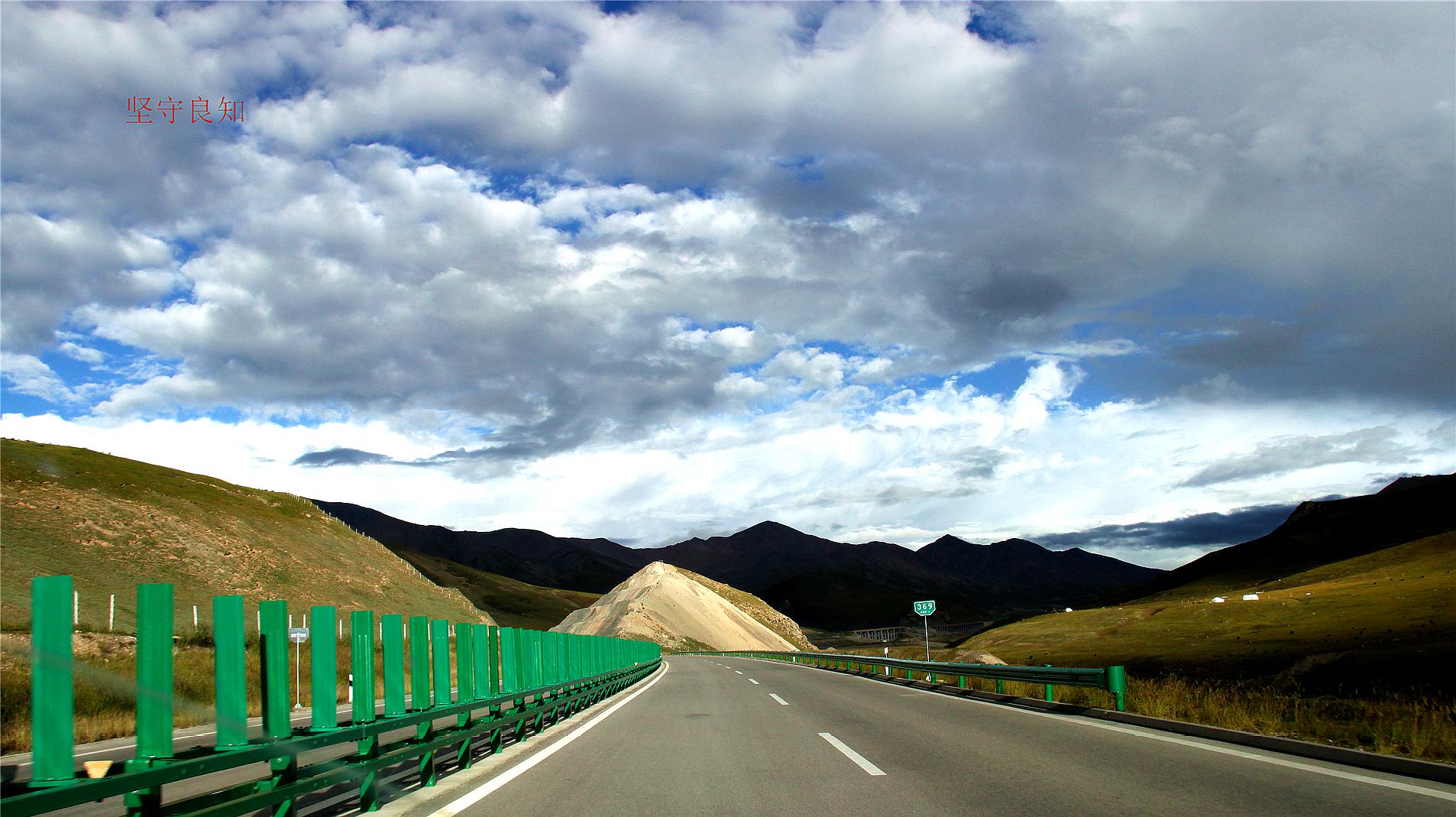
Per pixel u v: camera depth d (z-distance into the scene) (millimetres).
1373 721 11039
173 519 69375
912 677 28859
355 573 82625
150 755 4934
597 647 22734
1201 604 131250
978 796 7879
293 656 38719
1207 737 11820
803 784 8844
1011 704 18828
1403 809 6840
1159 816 6797
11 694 16656
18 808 3691
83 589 49031
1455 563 126938
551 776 9680
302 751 6160
